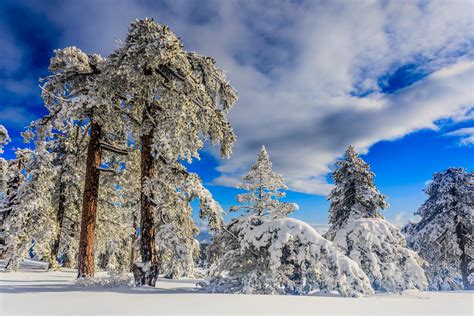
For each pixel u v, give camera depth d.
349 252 13.45
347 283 10.45
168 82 13.98
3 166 22.58
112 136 17.36
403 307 7.96
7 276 15.88
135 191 21.05
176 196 13.65
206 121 13.94
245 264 12.64
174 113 12.93
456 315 6.93
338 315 6.53
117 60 12.92
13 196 23.66
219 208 12.86
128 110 15.34
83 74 15.58
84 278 12.09
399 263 13.41
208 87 15.66
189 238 14.27
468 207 24.88
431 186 27.97
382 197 22.69
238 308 7.19
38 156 21.50
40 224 21.33
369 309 7.49
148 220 13.23
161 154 13.24
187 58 14.83
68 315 6.05
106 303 7.59
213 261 13.79
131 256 29.30
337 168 24.27
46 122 14.89
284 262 12.27
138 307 7.08
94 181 15.21
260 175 14.54
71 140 23.28
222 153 15.76
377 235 13.34
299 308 7.37
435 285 25.55
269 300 8.66
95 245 23.64
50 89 15.18
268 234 11.91
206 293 10.43
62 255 25.78
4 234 20.66
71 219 25.20
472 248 25.33
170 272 18.66
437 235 25.80
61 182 24.55
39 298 8.20
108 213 23.98
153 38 12.45
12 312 6.25
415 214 28.95
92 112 14.84
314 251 11.16
